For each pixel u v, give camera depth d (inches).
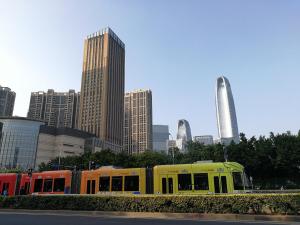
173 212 754.2
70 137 6003.9
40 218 711.1
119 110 7790.4
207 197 732.7
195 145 2778.1
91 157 2906.0
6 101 7199.8
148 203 791.7
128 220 657.6
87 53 7859.3
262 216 646.5
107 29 7800.2
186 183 924.6
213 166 917.2
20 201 967.6
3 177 1279.5
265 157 2007.9
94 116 7190.0
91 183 1079.6
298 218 616.1
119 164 2763.3
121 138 7672.2
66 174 1138.0
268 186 2086.6
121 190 1010.7
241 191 877.2
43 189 1159.0
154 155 2883.9
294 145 1916.8
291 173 2016.5
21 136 5413.4
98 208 853.2
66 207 898.7
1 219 687.1
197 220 652.1
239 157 2091.5
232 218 677.3
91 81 7524.6
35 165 5442.9
